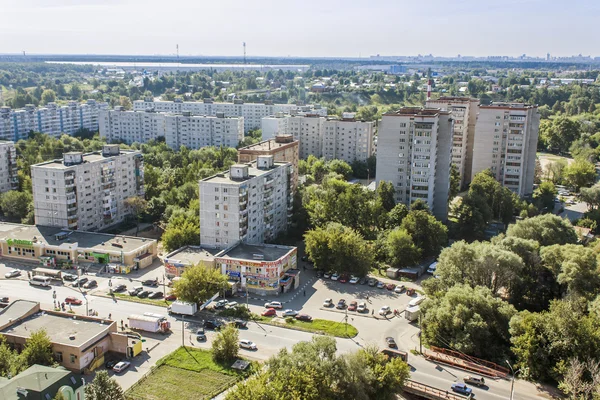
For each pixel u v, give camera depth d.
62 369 121.31
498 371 134.50
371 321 165.50
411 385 127.44
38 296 178.25
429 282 174.62
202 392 126.06
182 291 167.88
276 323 162.00
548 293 178.00
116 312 167.88
